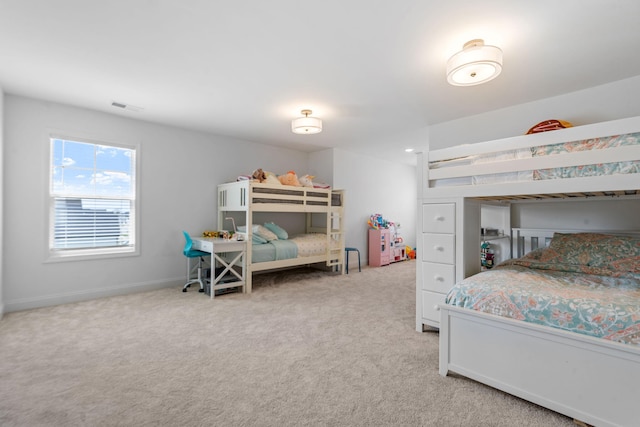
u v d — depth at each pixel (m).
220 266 4.50
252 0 1.78
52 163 3.51
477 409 1.65
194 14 1.91
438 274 2.62
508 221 3.76
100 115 3.77
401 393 1.79
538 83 2.91
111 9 1.86
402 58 2.46
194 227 4.59
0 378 1.92
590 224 3.26
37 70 2.69
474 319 1.87
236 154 5.06
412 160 6.94
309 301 3.66
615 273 2.21
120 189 3.98
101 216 3.84
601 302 1.58
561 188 2.05
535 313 1.69
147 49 2.34
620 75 2.76
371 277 5.10
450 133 4.05
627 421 1.41
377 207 6.70
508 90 3.07
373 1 1.78
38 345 2.40
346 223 6.03
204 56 2.43
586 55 2.40
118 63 2.56
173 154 4.38
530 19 1.94
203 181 4.68
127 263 3.98
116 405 1.66
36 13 1.90
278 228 5.06
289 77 2.81
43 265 3.42
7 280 3.21
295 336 2.61
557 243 2.72
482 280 2.08
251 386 1.86
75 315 3.11
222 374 1.99
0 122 3.02
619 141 1.87
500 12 1.87
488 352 1.82
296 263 4.70
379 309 3.36
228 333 2.67
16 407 1.63
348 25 2.02
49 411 1.60
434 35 2.13
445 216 2.59
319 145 5.55
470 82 2.40
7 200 3.21
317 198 5.02
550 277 2.16
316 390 1.82
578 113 3.09
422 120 4.04
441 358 2.00
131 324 2.87
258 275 5.22
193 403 1.69
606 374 1.46
